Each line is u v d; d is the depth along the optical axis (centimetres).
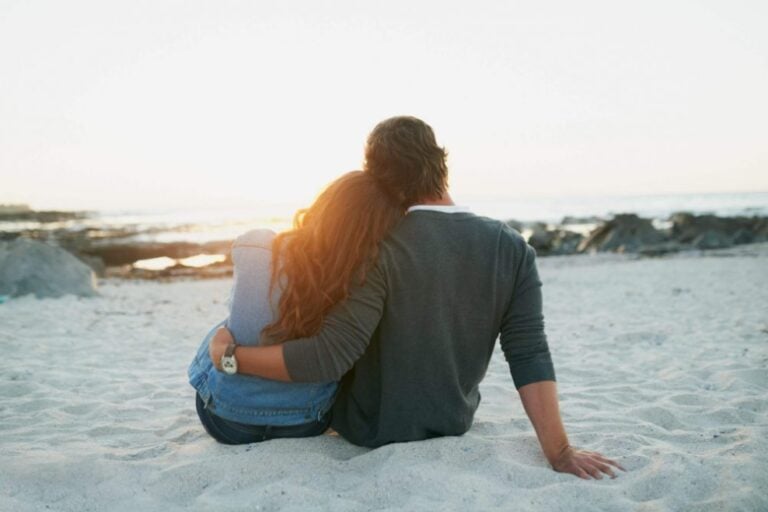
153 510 213
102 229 4116
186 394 385
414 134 238
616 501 210
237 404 256
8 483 232
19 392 395
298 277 230
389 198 238
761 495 213
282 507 209
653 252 2045
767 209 5522
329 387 260
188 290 1163
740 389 375
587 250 2283
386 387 246
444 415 248
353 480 229
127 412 345
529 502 208
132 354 531
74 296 954
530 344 244
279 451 251
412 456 237
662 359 468
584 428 297
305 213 238
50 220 6366
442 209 244
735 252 1897
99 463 245
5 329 639
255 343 241
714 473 230
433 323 238
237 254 244
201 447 266
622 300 872
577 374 436
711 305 779
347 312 229
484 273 239
